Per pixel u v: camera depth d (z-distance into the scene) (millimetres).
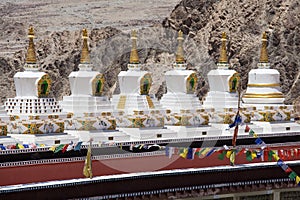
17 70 97000
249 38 86125
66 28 105250
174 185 34312
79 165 32969
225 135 39469
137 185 33156
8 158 30922
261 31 86438
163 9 104438
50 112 35031
